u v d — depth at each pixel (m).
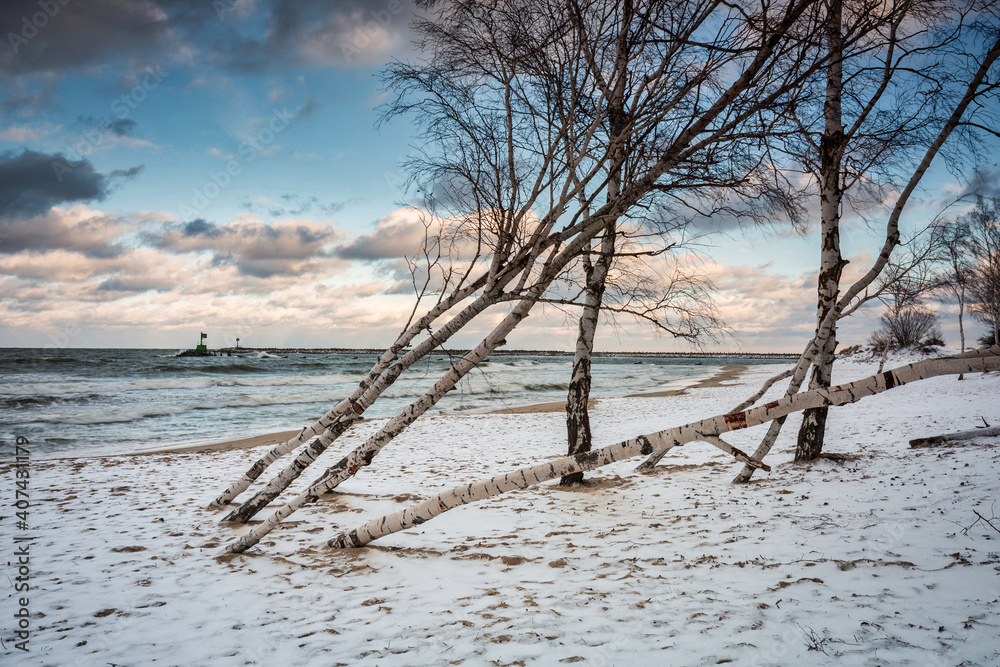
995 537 4.57
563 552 5.41
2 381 31.72
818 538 5.09
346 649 3.55
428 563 5.26
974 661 2.84
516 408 23.92
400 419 5.43
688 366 86.19
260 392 30.06
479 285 5.93
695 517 6.30
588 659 3.20
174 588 4.80
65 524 7.10
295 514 7.43
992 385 19.47
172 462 12.25
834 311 7.81
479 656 3.34
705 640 3.32
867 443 10.05
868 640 3.15
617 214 5.22
